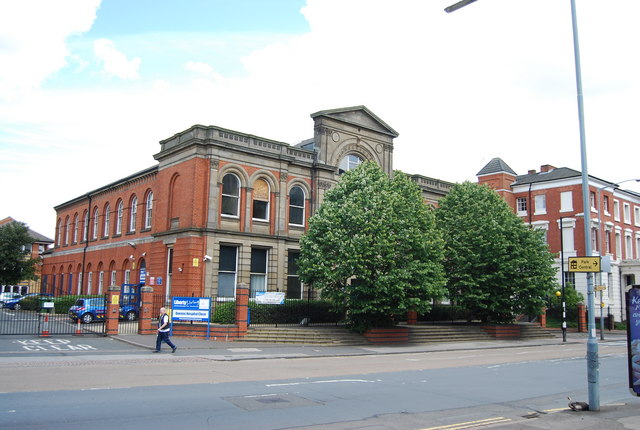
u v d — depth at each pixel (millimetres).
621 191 54562
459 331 33781
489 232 34406
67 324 30953
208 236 30453
